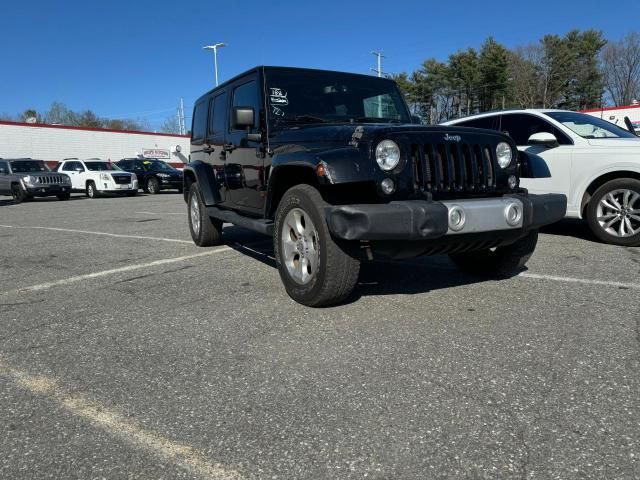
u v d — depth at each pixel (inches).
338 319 149.7
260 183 194.1
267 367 119.3
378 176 139.9
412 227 134.7
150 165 962.7
